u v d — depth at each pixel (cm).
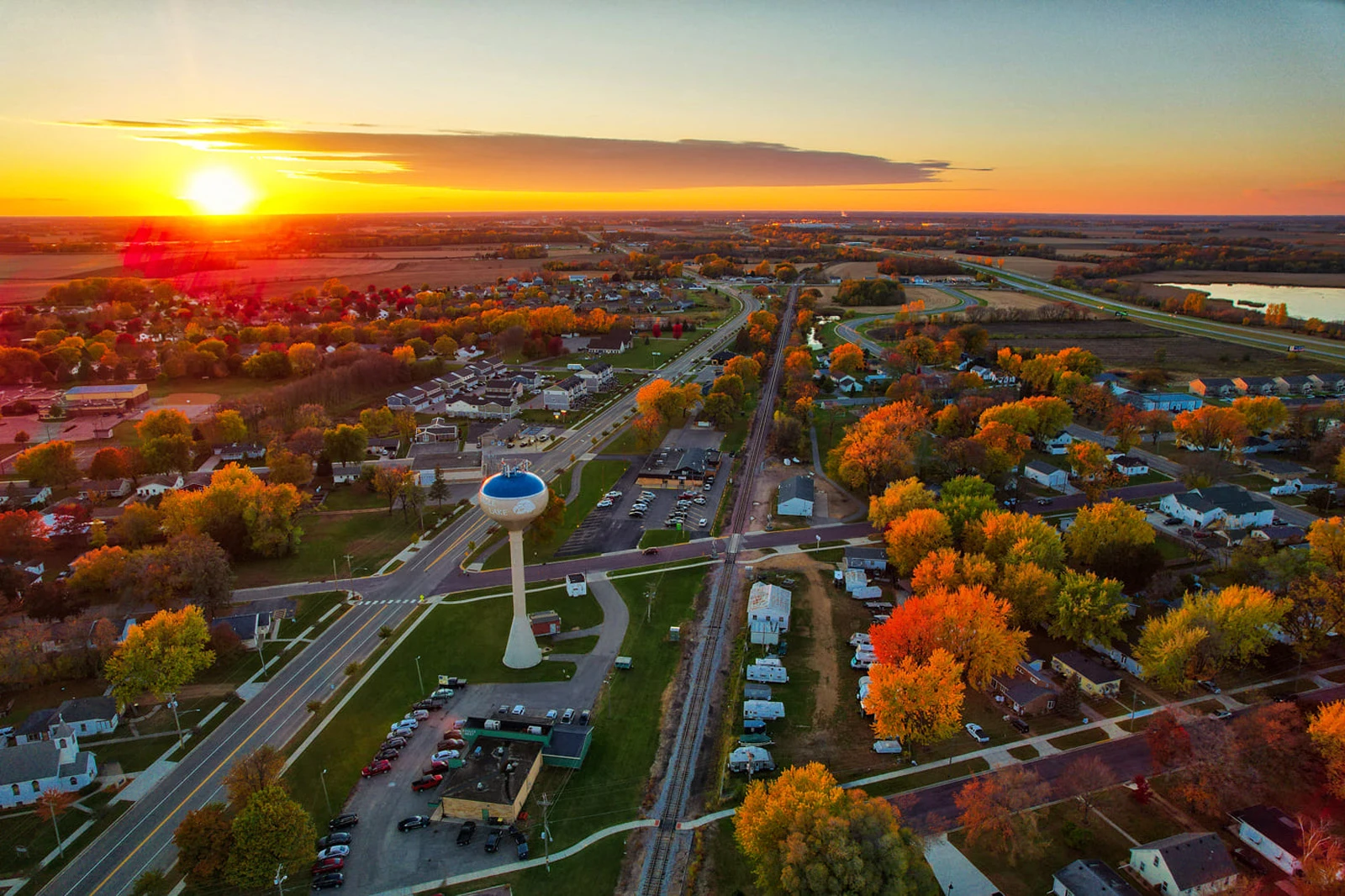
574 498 16325
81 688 10094
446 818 7994
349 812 8025
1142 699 9619
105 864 7394
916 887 6450
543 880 7212
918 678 8612
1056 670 10212
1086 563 12138
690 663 10631
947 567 10900
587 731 8956
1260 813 7506
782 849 6581
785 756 8750
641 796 8275
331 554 13862
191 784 8419
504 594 12425
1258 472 17050
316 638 11219
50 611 11181
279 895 7075
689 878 7194
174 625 9688
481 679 10262
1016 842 7112
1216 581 12031
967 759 8656
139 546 13612
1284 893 6819
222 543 13362
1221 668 10025
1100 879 6738
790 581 12744
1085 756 8650
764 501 16125
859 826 6506
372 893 7081
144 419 18350
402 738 9062
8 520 13188
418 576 13062
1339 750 7712
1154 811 7856
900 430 16975
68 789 8288
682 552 13825
